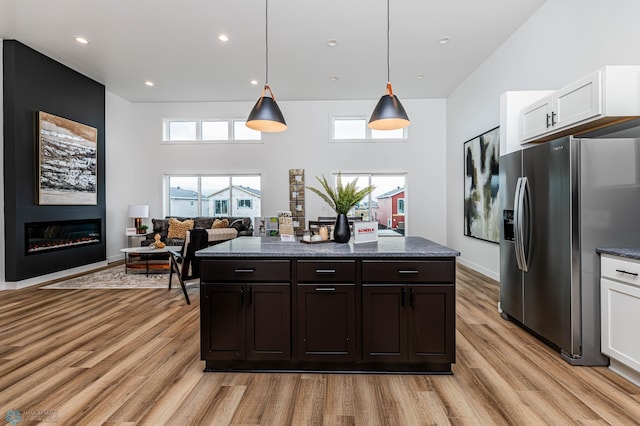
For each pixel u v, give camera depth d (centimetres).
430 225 670
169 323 305
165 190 703
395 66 500
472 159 526
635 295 190
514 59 400
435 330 209
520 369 217
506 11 356
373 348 211
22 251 429
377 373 214
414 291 208
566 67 312
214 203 709
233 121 693
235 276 215
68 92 501
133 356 238
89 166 539
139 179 689
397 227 683
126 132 668
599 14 272
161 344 259
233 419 168
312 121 675
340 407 178
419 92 623
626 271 195
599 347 219
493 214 458
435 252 207
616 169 218
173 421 166
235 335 216
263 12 356
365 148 674
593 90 218
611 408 174
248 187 700
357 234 249
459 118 587
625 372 204
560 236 230
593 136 254
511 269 296
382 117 271
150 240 607
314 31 396
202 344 217
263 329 215
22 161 427
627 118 217
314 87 591
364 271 210
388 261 209
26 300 376
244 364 219
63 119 485
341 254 208
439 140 666
